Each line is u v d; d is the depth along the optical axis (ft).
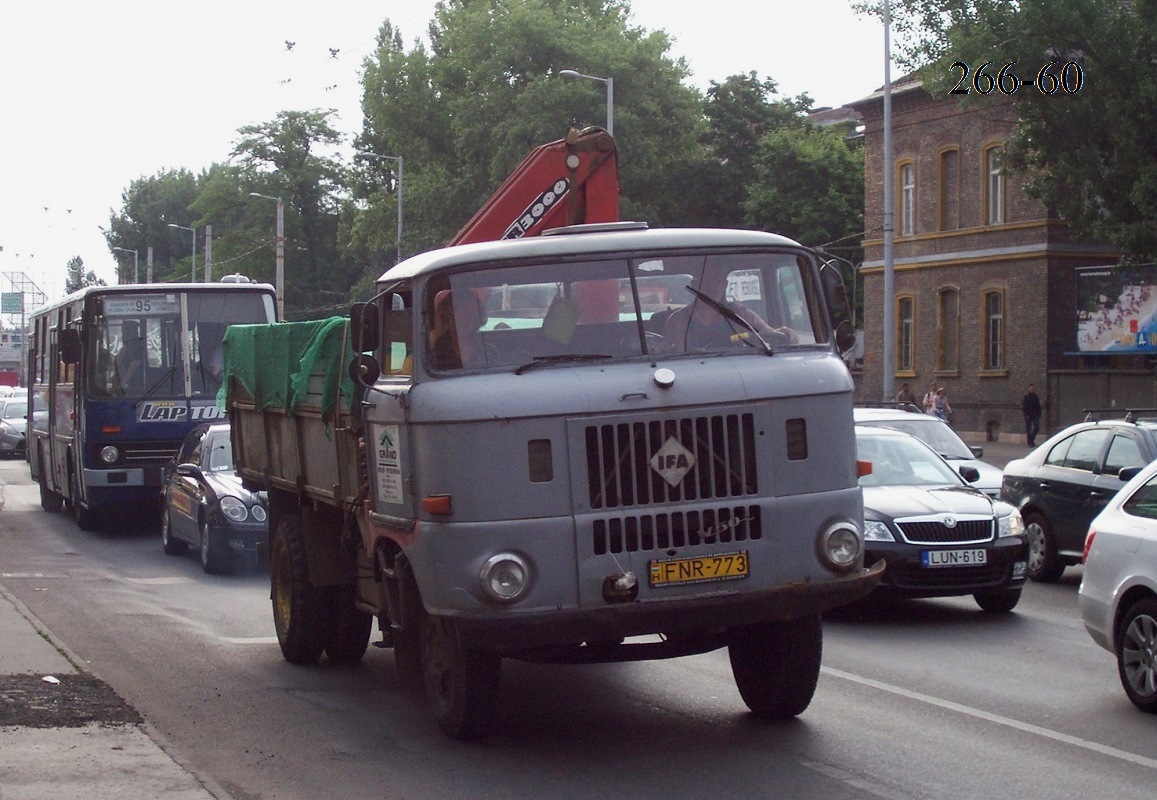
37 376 89.15
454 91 194.70
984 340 157.38
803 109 235.40
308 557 33.71
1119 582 29.32
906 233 168.04
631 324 24.98
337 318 30.04
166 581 51.65
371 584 29.99
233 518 52.29
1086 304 140.36
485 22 183.93
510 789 22.68
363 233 209.77
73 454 69.56
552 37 179.01
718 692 30.63
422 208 189.88
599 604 23.24
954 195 161.17
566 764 24.34
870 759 24.44
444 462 23.59
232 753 25.49
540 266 25.09
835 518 24.43
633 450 23.50
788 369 24.49
